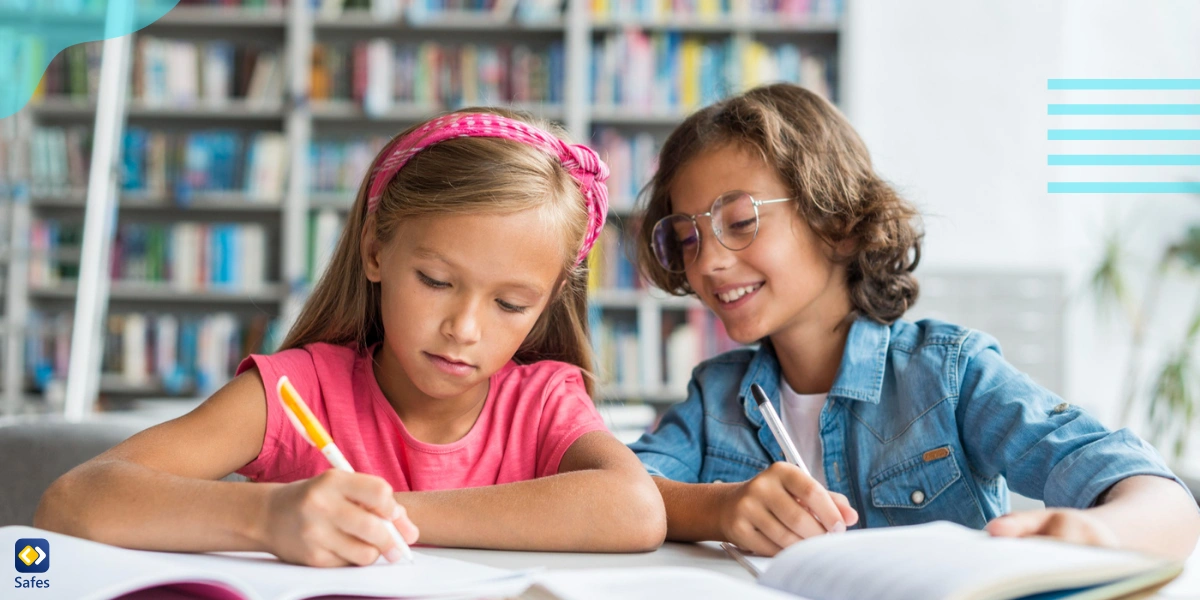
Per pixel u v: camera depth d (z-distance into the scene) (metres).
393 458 0.95
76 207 3.96
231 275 3.86
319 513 0.60
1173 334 4.20
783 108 1.15
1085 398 4.32
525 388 1.01
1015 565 0.46
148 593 0.54
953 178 4.34
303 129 3.82
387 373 0.98
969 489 0.99
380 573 0.57
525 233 0.81
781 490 0.71
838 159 1.14
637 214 1.39
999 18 4.35
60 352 3.70
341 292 1.01
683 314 3.81
